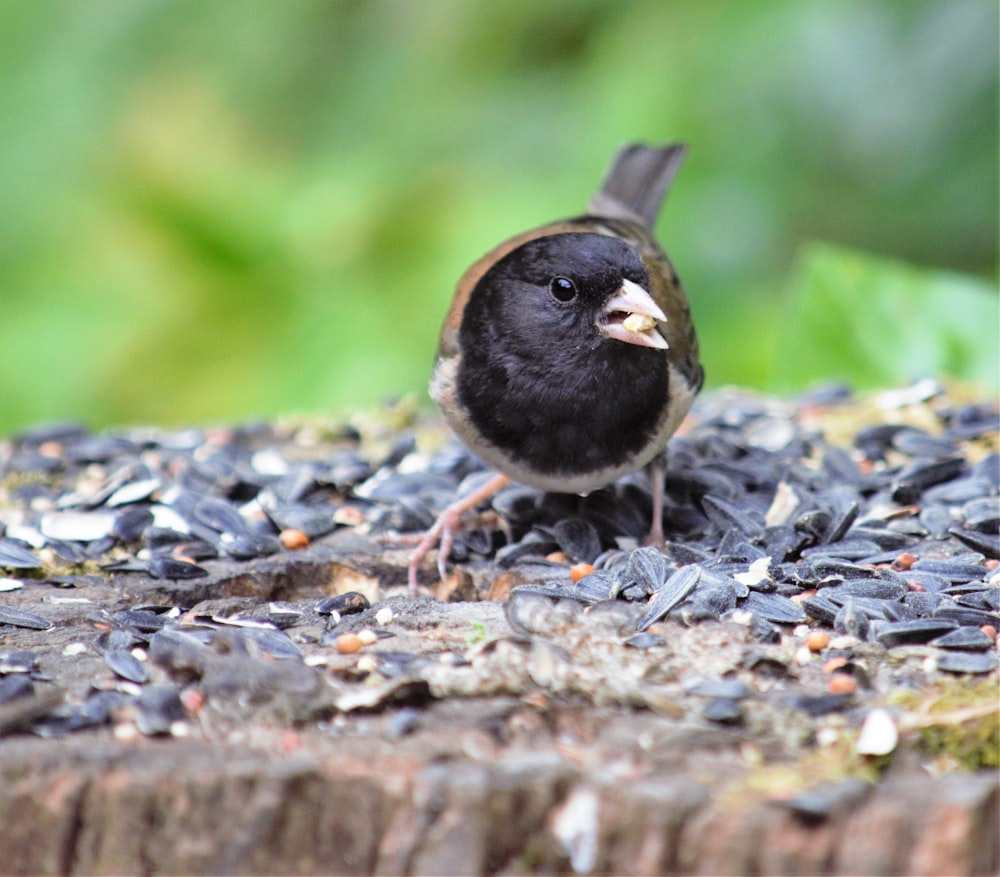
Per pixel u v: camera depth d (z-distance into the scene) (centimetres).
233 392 1156
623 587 659
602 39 1316
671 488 822
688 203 1242
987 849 470
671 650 573
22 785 491
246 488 855
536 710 529
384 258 1185
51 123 1317
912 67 1215
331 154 1323
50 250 1253
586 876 475
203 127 1341
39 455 923
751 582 663
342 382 1131
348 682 562
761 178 1239
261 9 1386
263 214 1188
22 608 666
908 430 904
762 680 558
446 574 745
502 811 476
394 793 481
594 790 473
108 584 707
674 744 503
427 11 1366
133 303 1196
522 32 1352
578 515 793
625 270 705
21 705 537
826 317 1084
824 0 1234
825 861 465
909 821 462
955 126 1220
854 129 1227
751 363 1163
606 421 726
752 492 820
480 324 735
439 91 1337
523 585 680
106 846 491
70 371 1179
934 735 509
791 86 1228
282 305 1181
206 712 533
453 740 507
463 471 883
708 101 1241
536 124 1296
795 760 496
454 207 1186
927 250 1250
